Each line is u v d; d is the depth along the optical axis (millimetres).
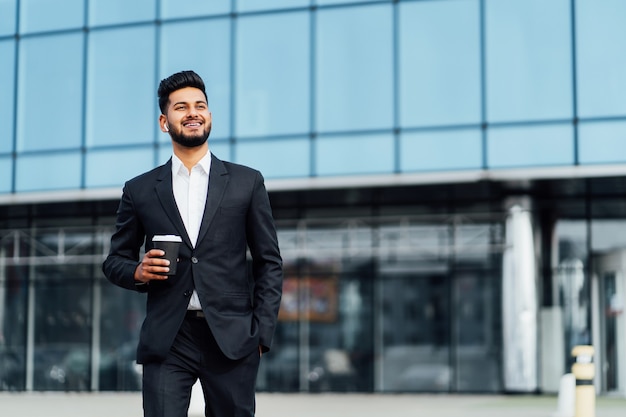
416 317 20828
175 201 5082
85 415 15977
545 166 18562
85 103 20812
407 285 20906
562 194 20172
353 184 19266
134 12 20719
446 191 19703
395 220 21016
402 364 20797
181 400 4973
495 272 20516
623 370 19641
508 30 18906
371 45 19469
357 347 21031
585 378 11781
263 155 19766
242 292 5078
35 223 22766
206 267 4961
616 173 18203
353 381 20969
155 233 5070
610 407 16766
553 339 20156
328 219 21344
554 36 18719
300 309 21328
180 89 5117
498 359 20344
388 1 19438
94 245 22562
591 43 18578
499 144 18750
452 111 19031
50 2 21172
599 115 18422
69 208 21609
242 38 20078
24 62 21188
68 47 21016
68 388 22375
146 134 20484
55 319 22594
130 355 22250
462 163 18891
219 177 5113
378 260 21109
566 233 20312
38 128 21016
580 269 20188
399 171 19125
